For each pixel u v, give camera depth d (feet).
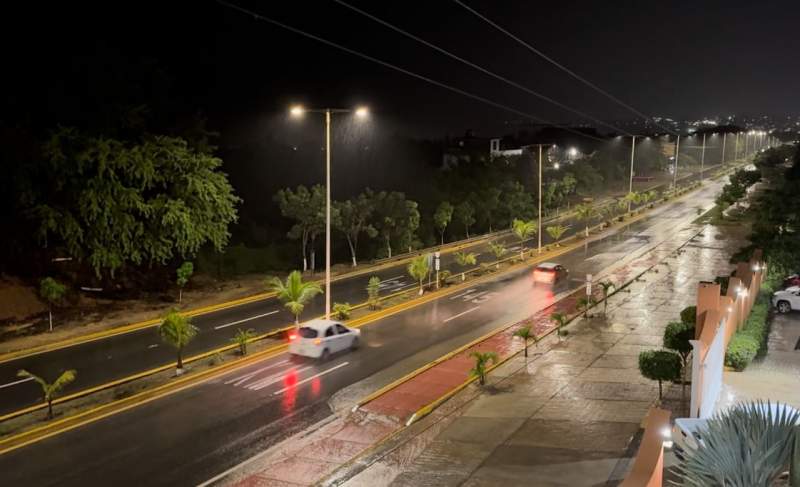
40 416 55.62
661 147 439.63
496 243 166.40
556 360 70.08
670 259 136.98
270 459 47.62
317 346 71.61
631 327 83.66
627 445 46.44
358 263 136.36
